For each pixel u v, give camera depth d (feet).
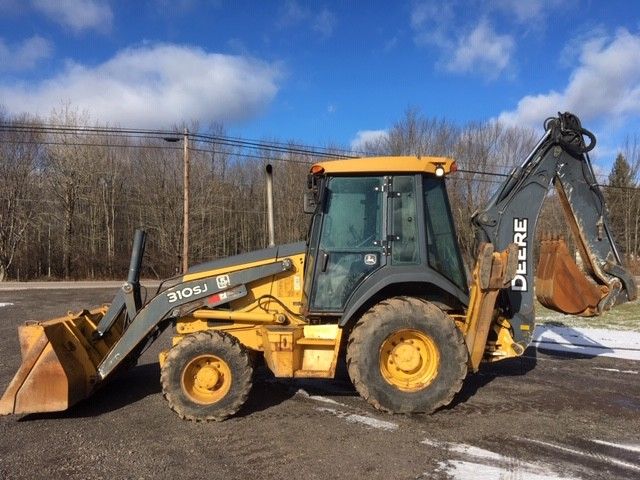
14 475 12.51
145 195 119.96
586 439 14.51
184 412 16.03
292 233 106.83
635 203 140.36
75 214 113.91
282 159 95.96
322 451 13.75
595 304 19.04
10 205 105.29
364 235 17.24
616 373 21.98
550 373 21.93
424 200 17.34
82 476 12.44
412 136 102.99
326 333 17.31
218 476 12.37
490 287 16.29
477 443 14.21
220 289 17.90
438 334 16.07
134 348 17.92
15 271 108.47
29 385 15.92
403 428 15.31
